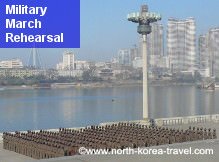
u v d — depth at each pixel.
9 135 38.09
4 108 144.62
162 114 118.19
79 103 161.50
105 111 128.38
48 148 31.92
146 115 52.94
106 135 39.00
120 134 39.47
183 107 142.62
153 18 51.66
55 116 115.94
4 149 37.91
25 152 34.81
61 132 41.38
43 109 138.62
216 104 153.88
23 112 129.62
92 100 176.88
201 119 59.38
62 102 168.12
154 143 34.97
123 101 168.62
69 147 31.53
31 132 40.84
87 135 39.12
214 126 53.41
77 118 109.31
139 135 38.34
